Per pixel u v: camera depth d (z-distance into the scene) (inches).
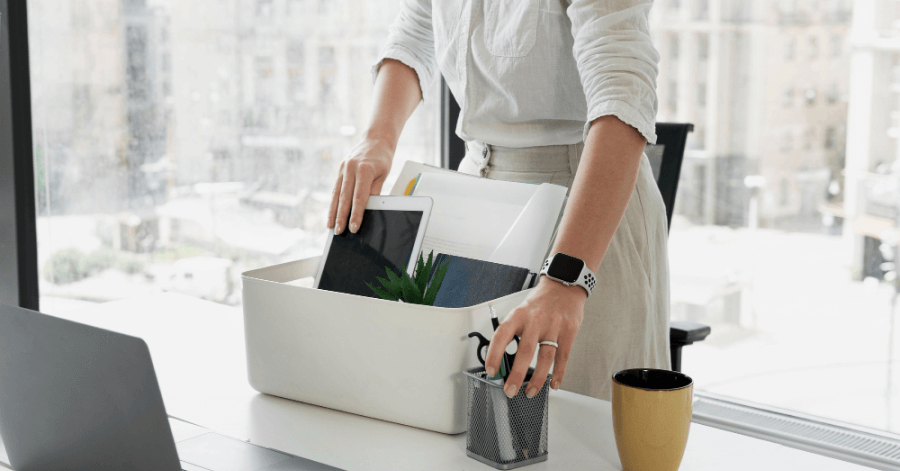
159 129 77.1
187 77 78.4
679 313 95.2
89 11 70.6
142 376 23.1
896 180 85.2
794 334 91.4
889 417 87.8
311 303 32.0
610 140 33.6
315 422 31.5
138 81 74.8
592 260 31.7
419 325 29.5
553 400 34.2
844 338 89.2
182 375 37.4
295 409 33.1
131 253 76.3
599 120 34.4
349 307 31.0
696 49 89.6
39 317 25.3
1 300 52.2
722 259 93.0
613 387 26.5
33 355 26.0
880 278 87.0
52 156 69.2
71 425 26.2
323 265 36.4
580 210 32.4
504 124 44.2
